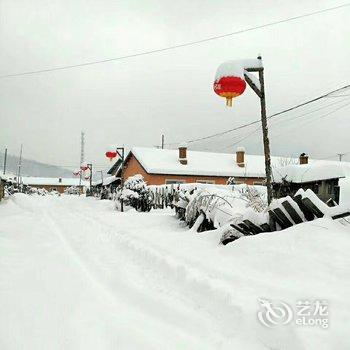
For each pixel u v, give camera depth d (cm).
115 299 442
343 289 406
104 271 563
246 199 995
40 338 325
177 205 1151
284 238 592
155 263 602
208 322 374
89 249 738
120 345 318
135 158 3328
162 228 1018
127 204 1786
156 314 399
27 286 465
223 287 438
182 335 346
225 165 3212
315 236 573
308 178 1256
